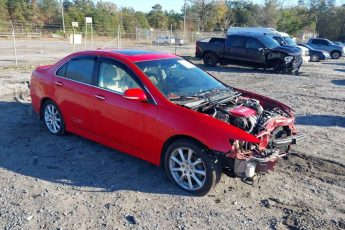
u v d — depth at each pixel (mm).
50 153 5719
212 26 80375
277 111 5301
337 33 74625
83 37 53250
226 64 19891
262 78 15914
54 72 6234
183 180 4668
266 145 4590
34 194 4457
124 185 4750
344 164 5652
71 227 3811
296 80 15555
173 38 44688
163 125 4594
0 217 3951
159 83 4973
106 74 5379
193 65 5941
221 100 5051
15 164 5305
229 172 4406
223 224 3941
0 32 48594
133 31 65812
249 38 18719
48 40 45656
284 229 3883
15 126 7027
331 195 4668
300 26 78000
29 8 63312
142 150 4953
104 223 3896
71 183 4770
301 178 5117
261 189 4738
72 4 70750
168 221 3965
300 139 5145
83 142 6184
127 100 4969
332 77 17094
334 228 3924
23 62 18500
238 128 4289
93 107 5441
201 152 4332
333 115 9008
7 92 10172
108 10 74062
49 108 6469
